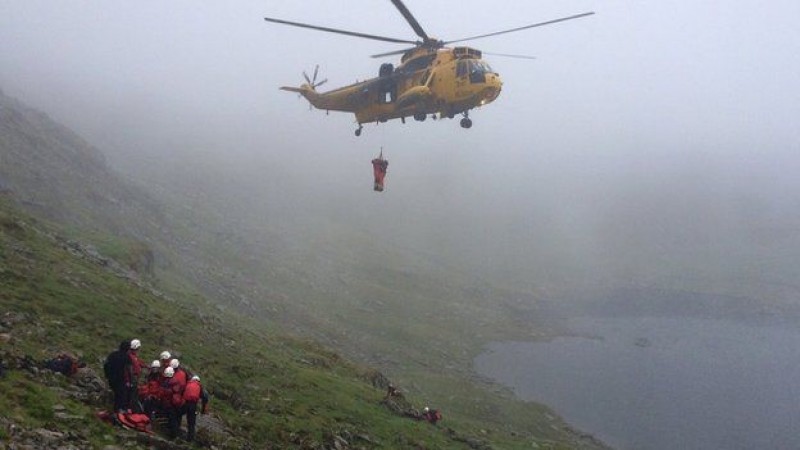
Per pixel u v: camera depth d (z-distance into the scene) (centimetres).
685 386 6781
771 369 7706
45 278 2461
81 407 1338
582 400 6125
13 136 6794
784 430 5284
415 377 5875
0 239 2725
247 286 7638
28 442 1063
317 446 1936
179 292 4444
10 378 1345
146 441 1277
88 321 2192
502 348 8694
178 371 1472
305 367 3281
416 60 3062
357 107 3441
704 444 4916
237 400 2069
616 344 9425
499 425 4738
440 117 3020
